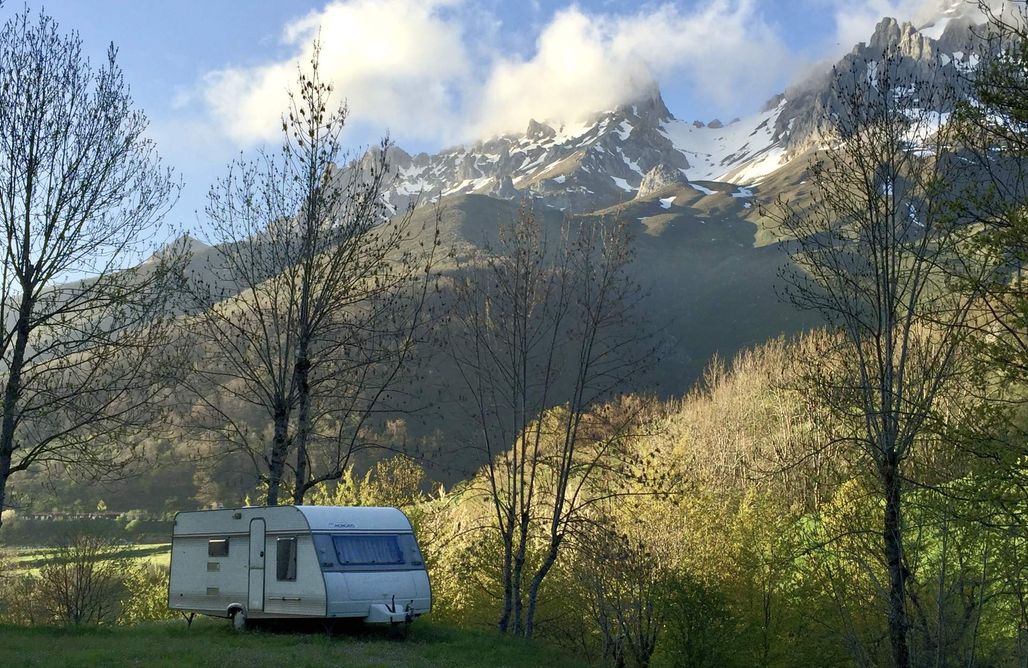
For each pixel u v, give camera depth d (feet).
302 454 93.56
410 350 94.99
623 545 97.35
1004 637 82.79
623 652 101.55
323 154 95.14
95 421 89.92
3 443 86.33
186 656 62.13
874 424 74.69
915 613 78.59
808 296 76.95
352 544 76.59
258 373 99.04
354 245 94.17
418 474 129.29
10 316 89.04
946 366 70.18
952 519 67.00
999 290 61.31
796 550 103.14
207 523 83.87
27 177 88.07
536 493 108.78
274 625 81.25
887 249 74.84
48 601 171.63
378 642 74.28
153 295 90.58
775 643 107.86
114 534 197.16
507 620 97.04
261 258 95.09
